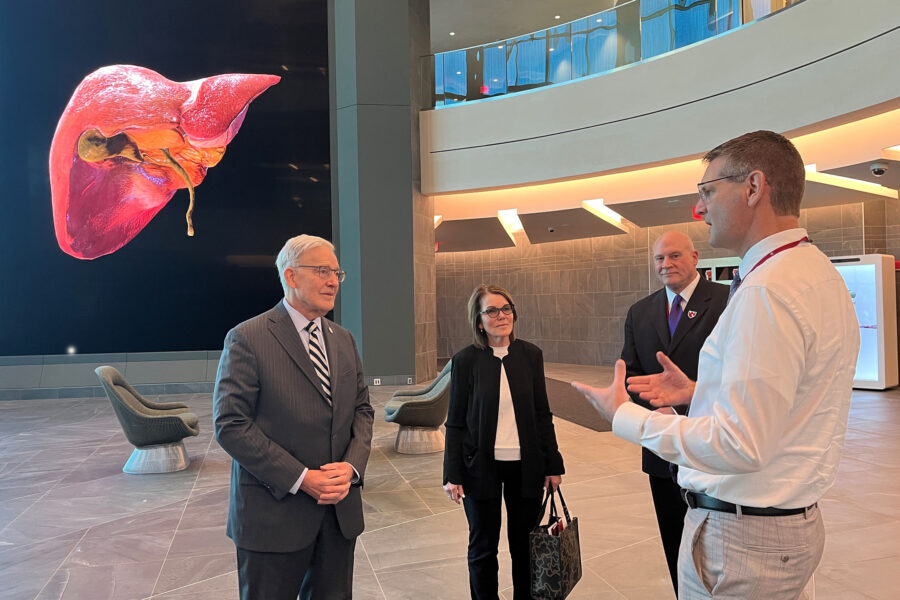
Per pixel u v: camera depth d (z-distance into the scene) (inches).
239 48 501.4
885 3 292.4
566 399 428.1
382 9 504.4
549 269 692.7
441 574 147.2
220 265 499.2
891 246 490.6
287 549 84.8
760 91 362.3
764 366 51.9
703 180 62.9
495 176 497.7
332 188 512.4
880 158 359.6
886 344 439.8
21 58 478.6
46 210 480.4
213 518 194.4
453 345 763.4
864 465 237.1
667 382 62.7
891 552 153.3
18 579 148.2
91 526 187.6
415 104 514.9
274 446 84.5
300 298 90.4
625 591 135.7
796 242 58.0
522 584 112.2
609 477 231.5
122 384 253.9
